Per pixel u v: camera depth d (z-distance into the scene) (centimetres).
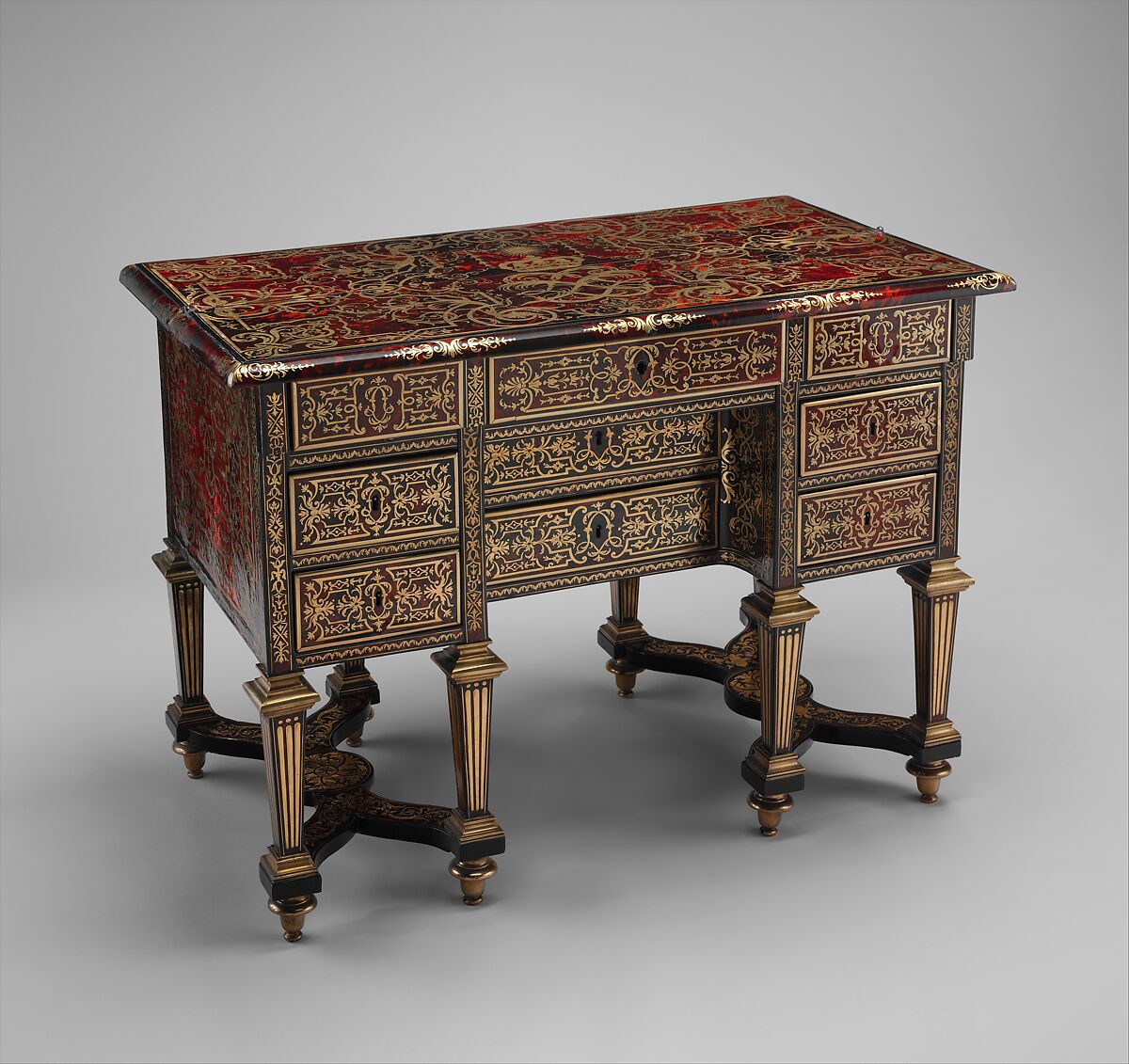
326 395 398
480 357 404
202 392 421
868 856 443
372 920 428
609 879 437
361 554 407
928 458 435
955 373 433
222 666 501
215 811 457
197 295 423
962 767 467
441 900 433
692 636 512
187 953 421
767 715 442
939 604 445
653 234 455
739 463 433
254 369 391
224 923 428
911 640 509
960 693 488
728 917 428
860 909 430
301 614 407
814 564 433
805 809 456
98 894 434
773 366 421
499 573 425
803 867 440
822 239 449
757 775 444
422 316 411
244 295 423
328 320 410
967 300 428
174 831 451
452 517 411
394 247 450
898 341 427
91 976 416
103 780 465
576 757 473
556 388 411
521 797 460
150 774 467
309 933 425
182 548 450
